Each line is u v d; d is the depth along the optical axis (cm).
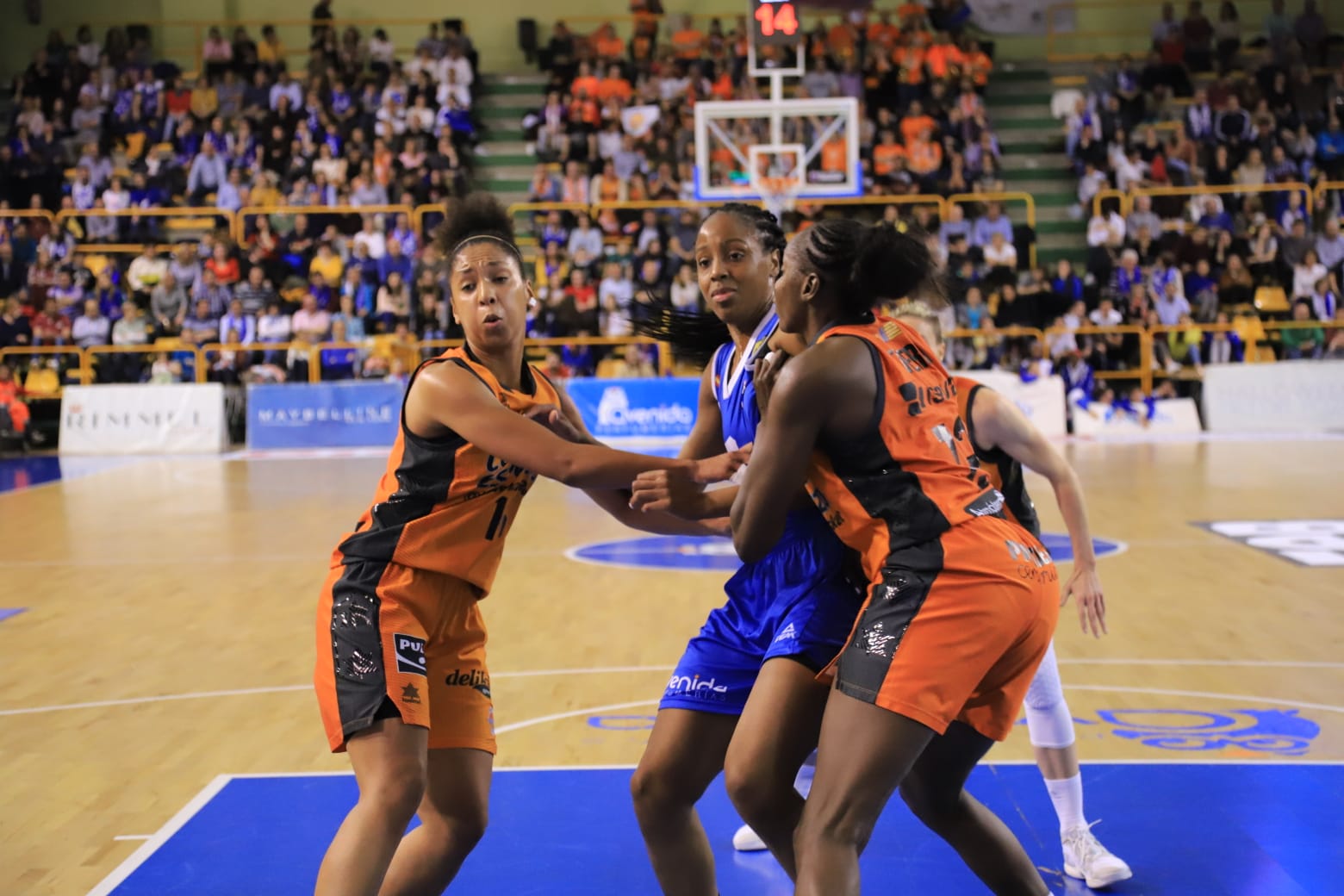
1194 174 1772
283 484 1228
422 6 2084
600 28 1994
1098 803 375
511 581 747
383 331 1633
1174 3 2059
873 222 274
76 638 620
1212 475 1177
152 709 495
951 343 1603
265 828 364
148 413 1588
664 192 1739
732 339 328
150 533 948
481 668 281
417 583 268
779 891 322
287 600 700
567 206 1680
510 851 344
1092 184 1805
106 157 1833
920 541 242
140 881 327
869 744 232
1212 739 433
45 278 1695
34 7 2067
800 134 1548
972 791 384
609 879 325
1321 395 1597
